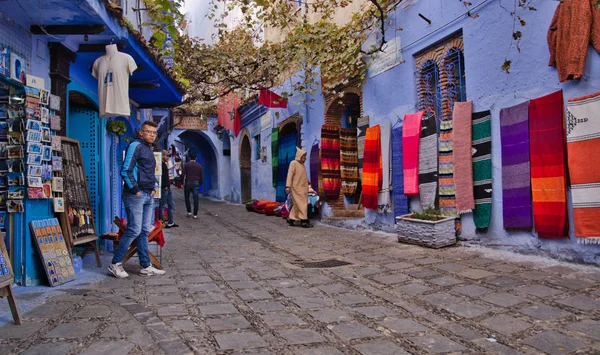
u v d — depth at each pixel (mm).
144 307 3854
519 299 3809
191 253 6801
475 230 6184
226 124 19062
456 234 6484
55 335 3111
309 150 11406
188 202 13320
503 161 5680
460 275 4715
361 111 9156
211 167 26047
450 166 6551
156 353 2844
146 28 8594
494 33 5875
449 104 6844
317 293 4348
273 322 3480
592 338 2941
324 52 8867
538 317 3377
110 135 7664
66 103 5547
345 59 8375
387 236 7719
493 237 5930
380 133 8289
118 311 3670
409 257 5805
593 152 4641
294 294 4320
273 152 14031
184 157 39312
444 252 5977
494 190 5902
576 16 4762
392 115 8062
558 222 4977
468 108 6203
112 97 5652
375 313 3672
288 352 2877
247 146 18625
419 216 6664
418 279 4691
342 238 8008
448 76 6906
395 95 7973
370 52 8258
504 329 3193
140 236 5250
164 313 3688
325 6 9070
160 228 5648
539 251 5297
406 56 7676
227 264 5883
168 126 15297
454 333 3178
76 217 5535
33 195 4617
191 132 23984
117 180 8156
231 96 16438
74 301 3971
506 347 2895
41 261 4664
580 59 4711
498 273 4688
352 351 2887
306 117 11586
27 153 4594
